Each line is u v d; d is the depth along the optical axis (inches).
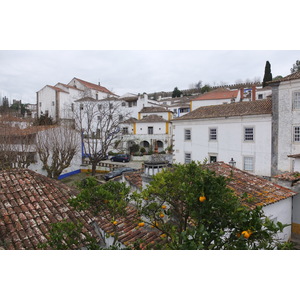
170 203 194.7
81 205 197.9
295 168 484.4
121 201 195.2
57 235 178.1
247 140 885.8
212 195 152.3
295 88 776.3
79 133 1093.1
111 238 241.8
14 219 232.4
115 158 1381.6
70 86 1943.9
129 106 1742.1
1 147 662.5
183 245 132.3
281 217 355.9
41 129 854.5
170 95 3019.2
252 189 344.8
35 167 884.6
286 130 800.3
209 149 984.9
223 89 1695.4
